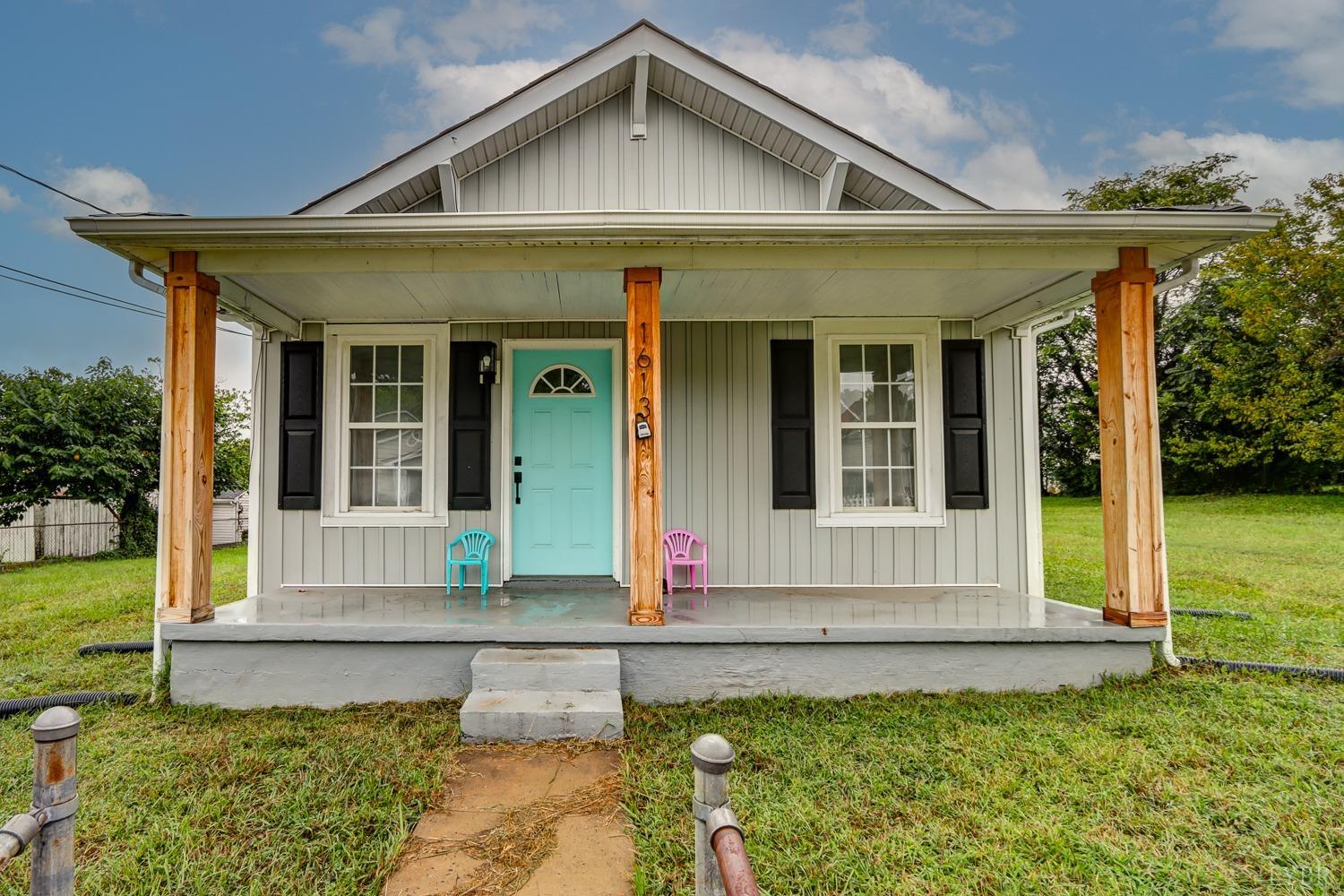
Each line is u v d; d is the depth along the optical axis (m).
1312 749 2.92
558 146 5.42
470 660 3.69
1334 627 5.20
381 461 5.32
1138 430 3.81
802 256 3.80
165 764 2.86
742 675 3.73
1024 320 5.05
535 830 2.38
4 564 10.53
